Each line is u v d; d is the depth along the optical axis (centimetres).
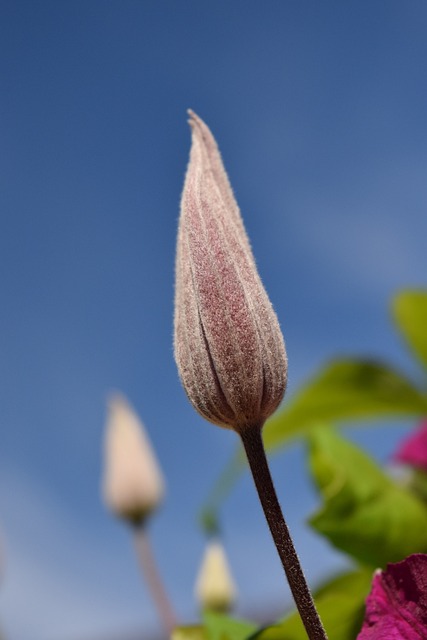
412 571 23
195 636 28
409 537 31
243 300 22
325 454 33
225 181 23
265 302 22
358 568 32
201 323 22
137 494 48
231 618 28
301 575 21
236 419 22
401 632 23
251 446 22
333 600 29
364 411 47
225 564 48
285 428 47
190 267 22
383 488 32
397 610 23
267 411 22
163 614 46
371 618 23
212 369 22
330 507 31
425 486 39
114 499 49
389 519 31
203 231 22
